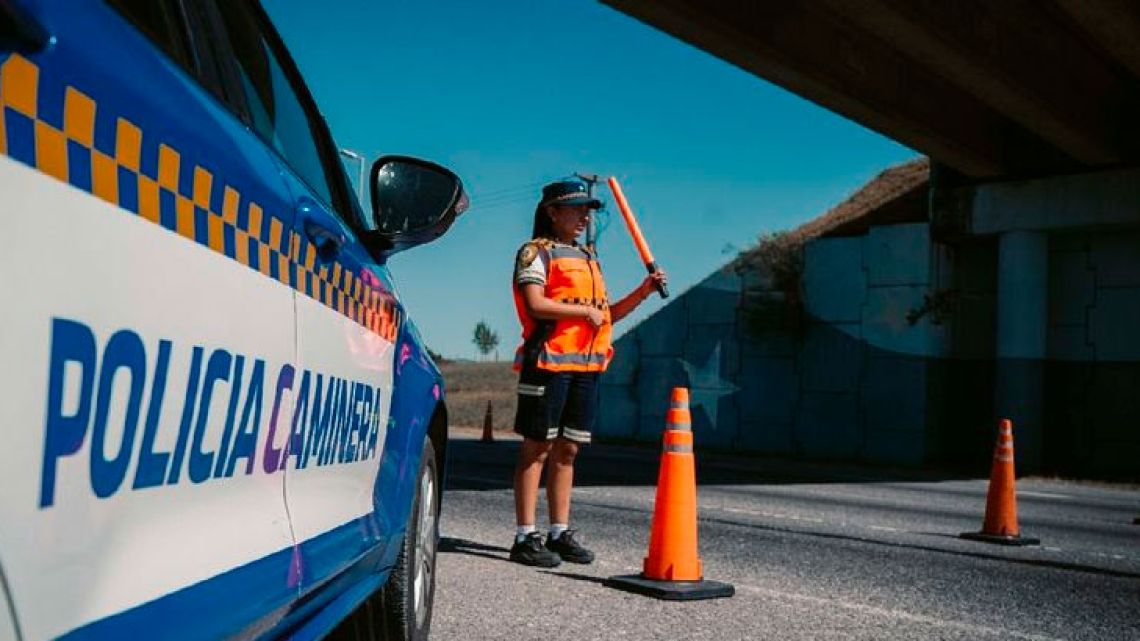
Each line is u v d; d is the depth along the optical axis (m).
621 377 26.19
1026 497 13.95
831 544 7.08
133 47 1.49
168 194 1.48
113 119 1.34
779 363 23.42
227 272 1.68
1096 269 21.14
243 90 2.10
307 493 2.17
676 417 4.94
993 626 4.54
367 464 2.73
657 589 4.71
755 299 23.67
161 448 1.44
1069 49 18.61
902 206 23.97
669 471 4.93
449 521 7.30
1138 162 20.16
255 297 1.80
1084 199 20.56
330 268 2.37
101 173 1.29
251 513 1.82
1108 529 9.49
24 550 1.12
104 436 1.28
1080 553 7.32
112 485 1.31
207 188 1.62
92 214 1.26
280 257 1.97
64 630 1.19
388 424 2.98
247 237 1.79
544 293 5.50
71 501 1.21
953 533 8.21
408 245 3.14
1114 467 20.72
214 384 1.61
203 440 1.59
